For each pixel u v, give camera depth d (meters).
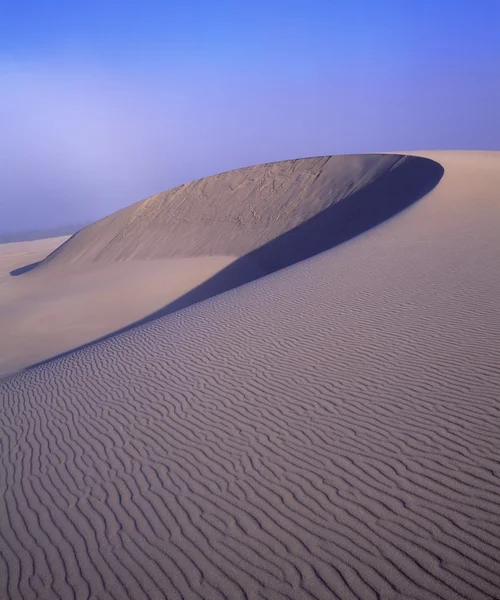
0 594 4.71
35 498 6.25
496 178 24.56
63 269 42.94
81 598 4.52
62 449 7.46
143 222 44.75
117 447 7.22
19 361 22.47
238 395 8.23
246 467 6.16
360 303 11.96
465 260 13.83
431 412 6.64
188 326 12.99
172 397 8.63
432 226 18.56
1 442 8.10
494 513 4.66
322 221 35.84
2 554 5.29
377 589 4.08
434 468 5.47
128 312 29.25
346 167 40.03
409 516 4.82
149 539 5.15
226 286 32.12
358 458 5.90
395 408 6.91
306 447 6.34
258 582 4.36
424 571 4.16
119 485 6.23
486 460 5.46
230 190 43.41
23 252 66.75
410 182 32.44
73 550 5.18
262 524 5.09
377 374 8.05
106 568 4.84
